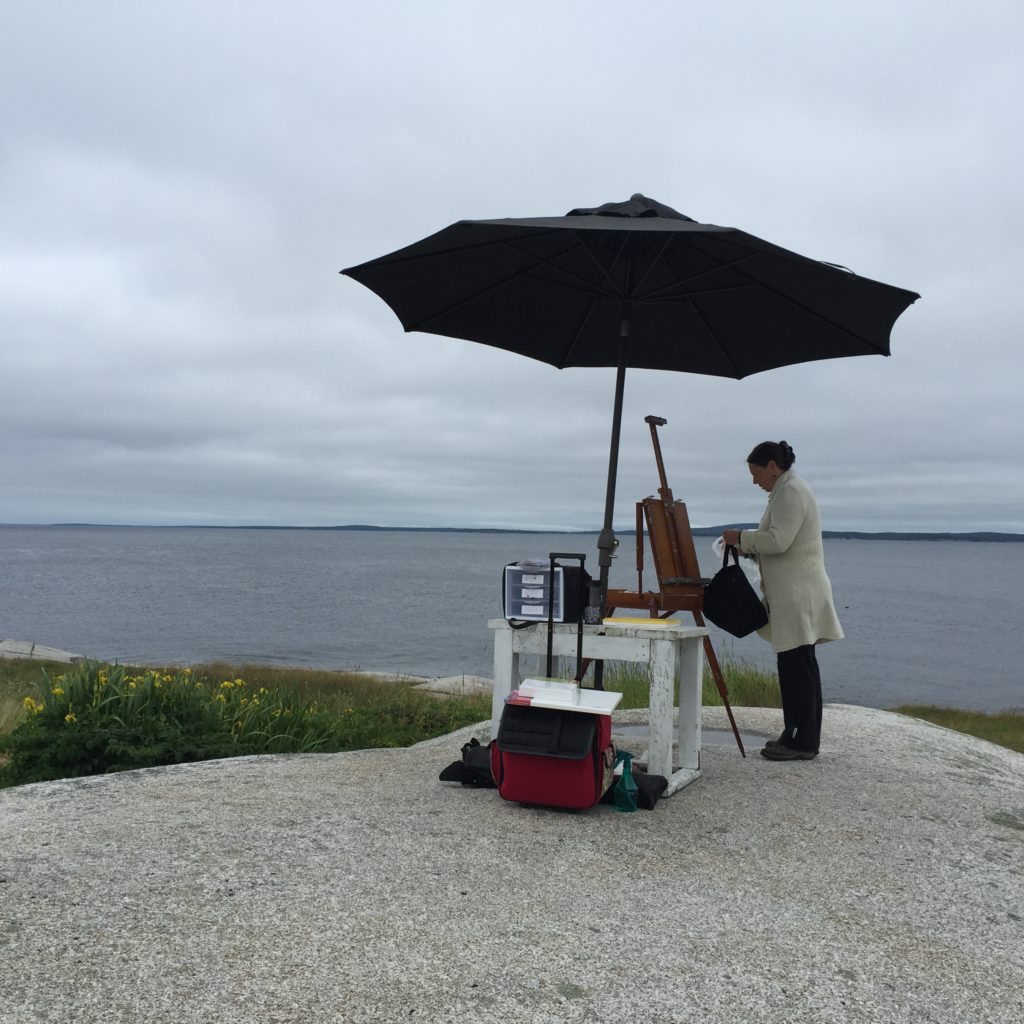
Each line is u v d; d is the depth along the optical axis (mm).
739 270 4762
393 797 4195
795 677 5367
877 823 4180
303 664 36656
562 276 5199
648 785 4164
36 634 48031
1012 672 40188
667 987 2482
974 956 2828
